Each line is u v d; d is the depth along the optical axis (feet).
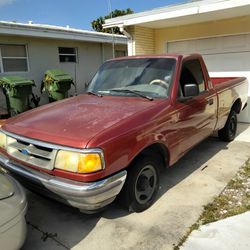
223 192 12.44
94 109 11.21
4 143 10.74
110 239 9.54
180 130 12.10
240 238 9.27
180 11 23.09
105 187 8.68
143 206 10.98
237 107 20.29
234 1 19.98
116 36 48.47
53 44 41.19
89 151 8.44
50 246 9.28
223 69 26.78
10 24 32.78
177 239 9.37
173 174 14.49
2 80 31.83
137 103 11.59
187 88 11.96
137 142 9.71
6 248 7.31
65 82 36.42
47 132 9.49
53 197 9.40
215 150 18.08
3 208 7.34
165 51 30.86
